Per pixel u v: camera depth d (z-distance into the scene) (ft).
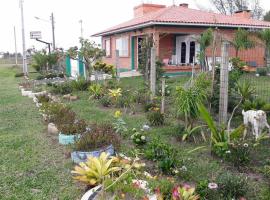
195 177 15.44
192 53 69.62
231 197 13.17
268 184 14.53
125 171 13.71
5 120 29.81
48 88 51.13
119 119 24.11
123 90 40.01
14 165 17.80
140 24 65.16
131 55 76.43
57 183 15.37
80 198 13.75
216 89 26.50
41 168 17.31
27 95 46.80
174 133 22.33
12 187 15.10
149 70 39.70
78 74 57.41
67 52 55.83
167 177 15.25
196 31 67.72
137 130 23.13
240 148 16.90
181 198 11.82
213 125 18.61
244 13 87.56
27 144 21.65
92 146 18.30
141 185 13.21
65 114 26.22
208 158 18.06
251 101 26.40
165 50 71.61
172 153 17.06
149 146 18.43
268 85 38.65
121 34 81.51
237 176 14.52
